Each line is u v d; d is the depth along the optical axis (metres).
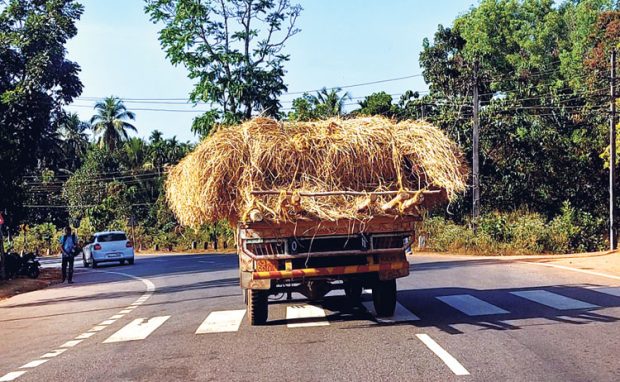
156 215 59.09
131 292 18.02
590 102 41.72
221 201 9.44
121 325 11.45
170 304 14.24
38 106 27.62
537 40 52.44
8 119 27.67
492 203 40.03
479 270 18.70
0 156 25.81
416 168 9.80
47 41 27.77
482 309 10.72
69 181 64.25
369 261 9.48
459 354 7.36
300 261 9.43
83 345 9.55
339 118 10.46
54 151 30.02
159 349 8.72
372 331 9.13
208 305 13.47
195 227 10.32
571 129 42.03
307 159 9.58
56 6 28.16
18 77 28.42
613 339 7.90
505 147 40.94
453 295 12.75
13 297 19.84
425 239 32.12
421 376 6.44
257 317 10.12
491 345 7.79
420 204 9.38
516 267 19.34
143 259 39.16
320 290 10.15
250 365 7.38
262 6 31.56
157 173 63.41
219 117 30.94
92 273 28.62
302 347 8.26
